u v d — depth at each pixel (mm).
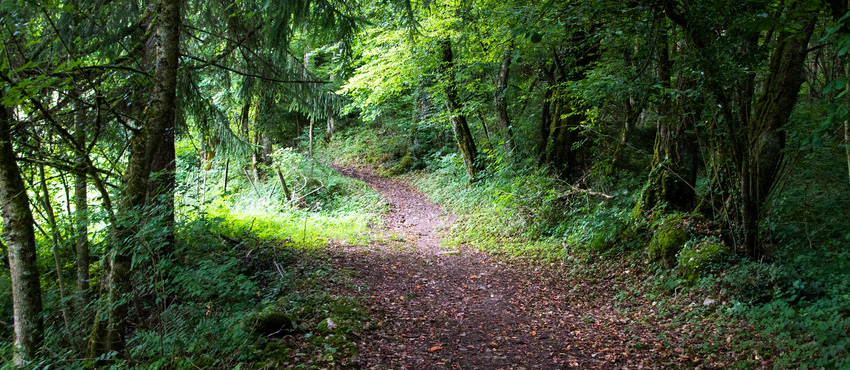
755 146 6387
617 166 11695
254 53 6406
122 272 4102
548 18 5812
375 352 4598
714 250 6535
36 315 4312
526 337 5379
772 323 4816
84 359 4023
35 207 5785
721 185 7117
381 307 6043
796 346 4141
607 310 6340
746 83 6496
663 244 7344
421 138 21141
